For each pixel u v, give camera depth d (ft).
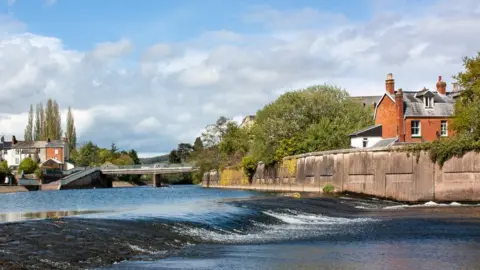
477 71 168.66
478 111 157.28
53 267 55.57
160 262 62.69
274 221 106.52
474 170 150.10
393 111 219.82
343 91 299.99
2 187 361.51
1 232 67.67
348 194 183.62
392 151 167.73
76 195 274.16
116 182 532.32
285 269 59.67
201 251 71.97
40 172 411.34
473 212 124.98
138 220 86.38
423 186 158.71
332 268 60.34
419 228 97.40
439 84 220.43
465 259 65.31
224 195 217.77
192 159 399.03
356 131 236.22
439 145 156.66
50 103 573.74
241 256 68.18
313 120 265.54
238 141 352.49
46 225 74.90
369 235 89.20
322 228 99.35
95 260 60.80
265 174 268.82
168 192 288.51
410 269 59.47
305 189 216.13
